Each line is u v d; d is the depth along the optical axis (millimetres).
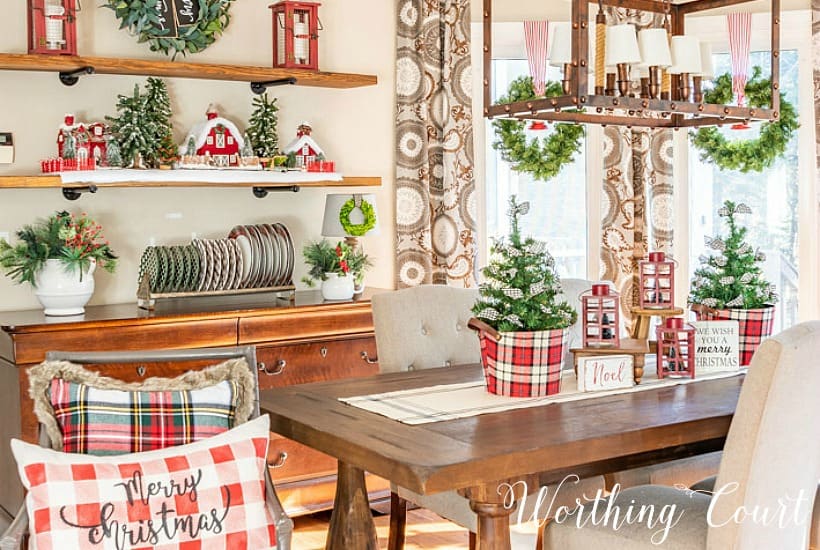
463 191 4820
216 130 4086
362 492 2623
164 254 3824
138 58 4098
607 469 2469
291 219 4500
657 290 2895
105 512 2051
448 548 3670
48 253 3625
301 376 3910
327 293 4137
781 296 5008
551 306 2578
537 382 2580
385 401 2551
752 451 2154
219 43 4277
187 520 2105
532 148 5043
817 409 2266
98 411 2234
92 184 3674
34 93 3889
